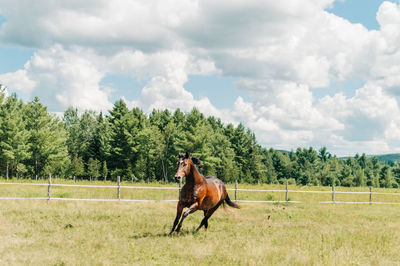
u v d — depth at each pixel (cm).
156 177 7006
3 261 638
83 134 8588
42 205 1484
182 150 6550
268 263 688
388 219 1537
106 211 1356
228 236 988
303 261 688
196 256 732
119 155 6912
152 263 673
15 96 7769
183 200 963
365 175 13138
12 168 5988
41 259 664
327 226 1244
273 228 1154
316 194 2806
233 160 8775
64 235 898
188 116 6906
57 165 6475
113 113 7788
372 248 869
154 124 9169
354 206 2102
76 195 1908
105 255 716
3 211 1220
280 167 12075
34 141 6053
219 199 1077
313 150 12925
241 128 9256
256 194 2511
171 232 952
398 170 12275
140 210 1476
